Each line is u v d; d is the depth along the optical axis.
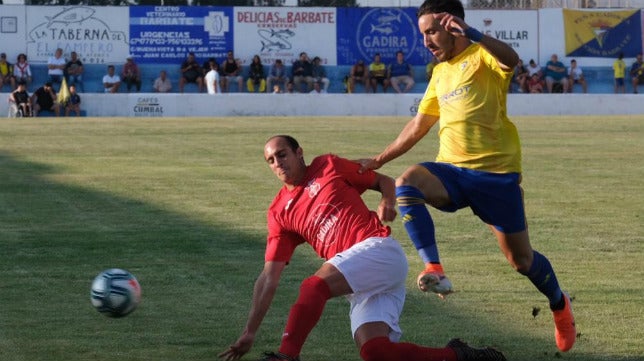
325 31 57.22
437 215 18.88
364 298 8.49
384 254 8.47
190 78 54.62
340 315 11.32
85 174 25.08
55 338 10.33
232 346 8.84
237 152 30.27
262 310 8.85
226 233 16.95
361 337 8.43
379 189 8.93
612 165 27.45
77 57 54.81
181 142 33.09
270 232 9.03
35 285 12.92
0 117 46.53
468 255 15.11
